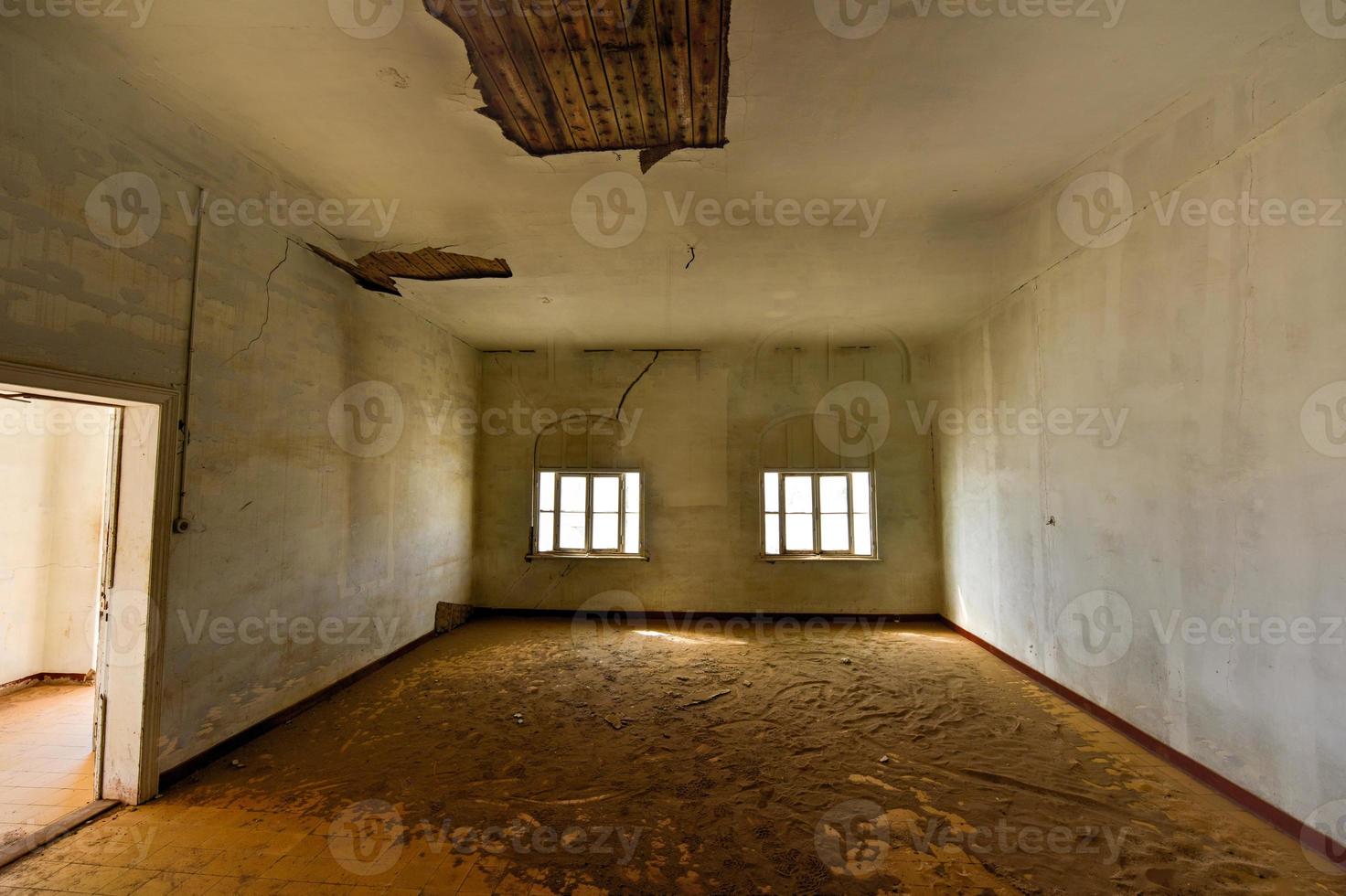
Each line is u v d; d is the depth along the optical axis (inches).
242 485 130.3
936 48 90.2
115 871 87.8
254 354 134.2
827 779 117.5
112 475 110.3
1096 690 145.9
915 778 117.7
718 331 239.5
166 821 101.2
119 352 102.4
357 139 114.2
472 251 162.7
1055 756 126.3
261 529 136.1
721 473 260.8
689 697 163.6
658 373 264.4
